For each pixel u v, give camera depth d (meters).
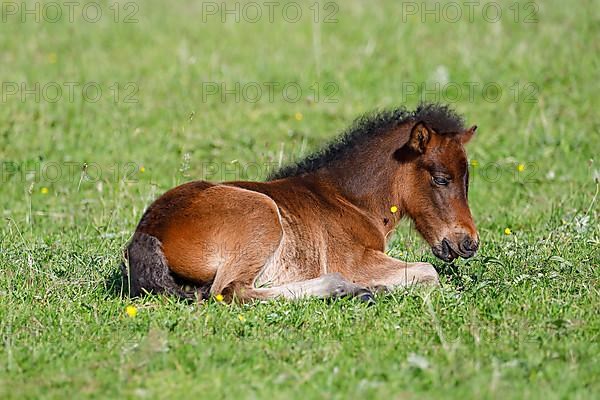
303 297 10.48
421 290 10.55
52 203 16.36
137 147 19.12
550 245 12.30
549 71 22.73
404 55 24.22
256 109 21.31
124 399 7.93
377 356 8.61
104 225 14.38
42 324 9.69
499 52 23.94
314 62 23.84
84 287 11.02
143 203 15.49
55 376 8.40
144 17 27.20
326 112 21.16
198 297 10.45
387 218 11.79
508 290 10.48
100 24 26.61
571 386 7.93
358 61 24.00
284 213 11.12
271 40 25.52
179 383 8.20
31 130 19.80
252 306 10.16
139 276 10.45
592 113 20.64
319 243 11.29
